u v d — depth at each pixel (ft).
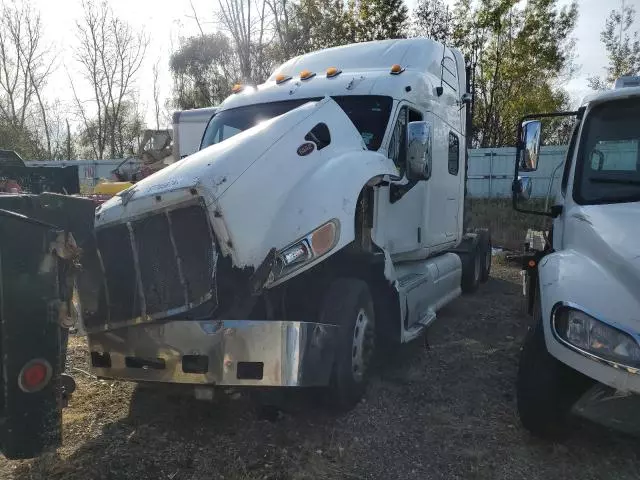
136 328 12.34
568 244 14.53
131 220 12.21
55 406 9.57
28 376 9.22
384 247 17.22
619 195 14.69
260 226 12.37
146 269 12.29
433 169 21.71
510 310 26.40
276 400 14.26
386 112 18.25
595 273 12.09
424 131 17.08
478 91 103.86
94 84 121.29
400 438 13.20
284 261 12.41
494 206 64.69
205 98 103.04
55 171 19.24
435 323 23.80
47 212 11.19
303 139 13.99
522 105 101.81
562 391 12.32
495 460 12.22
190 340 11.92
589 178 15.29
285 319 13.69
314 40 87.92
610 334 10.90
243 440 12.73
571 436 13.10
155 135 51.88
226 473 11.39
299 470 11.56
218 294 12.07
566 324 11.62
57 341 9.58
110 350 12.67
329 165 13.88
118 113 124.57
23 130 106.32
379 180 15.52
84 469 11.41
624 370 10.57
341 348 13.83
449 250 27.40
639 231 12.24
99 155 123.13
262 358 11.76
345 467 11.93
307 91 19.30
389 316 16.78
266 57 73.36
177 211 12.01
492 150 78.23
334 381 13.79
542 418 12.51
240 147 12.86
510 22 100.63
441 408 14.79
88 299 12.71
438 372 17.58
